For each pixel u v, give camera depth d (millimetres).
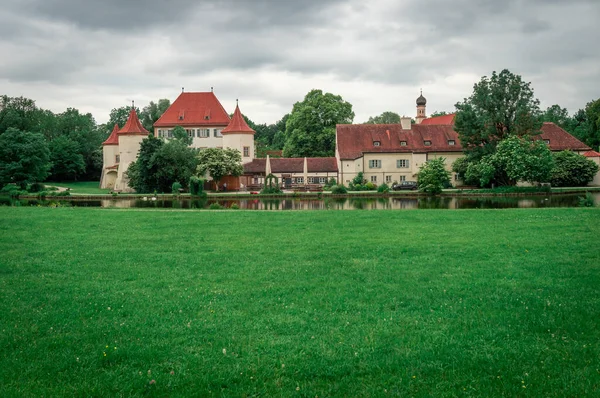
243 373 7707
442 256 16047
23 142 72062
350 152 73250
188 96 86938
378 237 20234
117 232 22453
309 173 72562
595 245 17281
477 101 62531
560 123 108938
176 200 54188
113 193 61219
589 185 65625
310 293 11898
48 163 79938
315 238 20219
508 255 15930
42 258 16266
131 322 9914
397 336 9070
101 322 9953
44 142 74375
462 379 7441
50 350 8570
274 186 61312
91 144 107375
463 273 13648
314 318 10078
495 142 62781
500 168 57938
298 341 8859
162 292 12148
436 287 12266
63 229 23453
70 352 8453
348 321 9867
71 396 7027
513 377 7449
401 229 22562
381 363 7945
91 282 13141
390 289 12125
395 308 10688
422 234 20828
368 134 75688
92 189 78938
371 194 55250
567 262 14625
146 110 118938
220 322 9867
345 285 12594
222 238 20453
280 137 134750
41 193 58906
